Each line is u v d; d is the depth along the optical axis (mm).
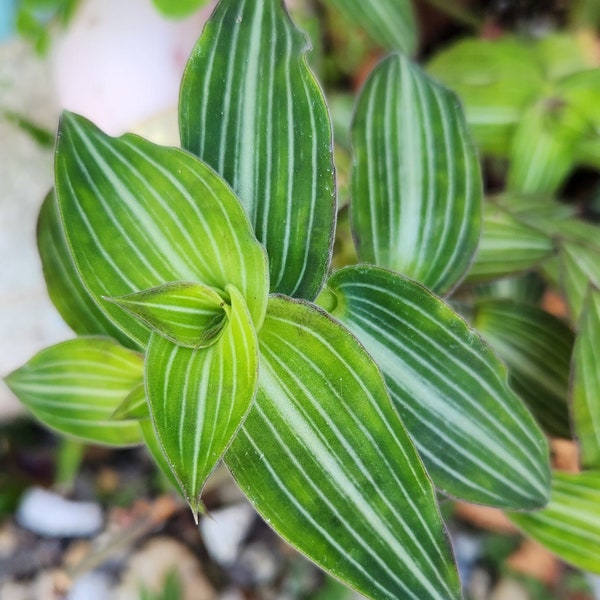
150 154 197
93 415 255
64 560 372
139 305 191
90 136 199
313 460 201
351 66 372
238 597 364
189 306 197
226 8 206
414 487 201
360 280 221
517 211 308
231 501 377
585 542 251
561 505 253
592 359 251
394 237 243
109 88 315
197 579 365
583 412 252
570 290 273
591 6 364
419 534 200
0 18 324
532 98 327
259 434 201
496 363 224
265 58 208
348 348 199
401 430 200
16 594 364
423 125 245
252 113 209
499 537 355
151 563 365
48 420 256
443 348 223
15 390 254
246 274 197
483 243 274
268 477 200
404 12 324
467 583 352
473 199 243
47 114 373
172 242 201
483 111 330
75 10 301
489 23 392
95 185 199
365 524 200
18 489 375
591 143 322
